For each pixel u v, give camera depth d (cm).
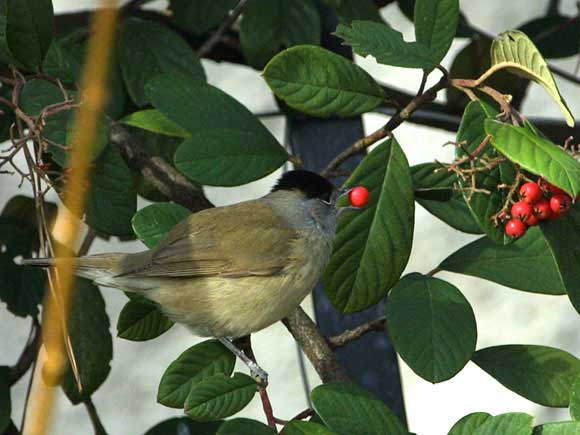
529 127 675
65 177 745
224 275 822
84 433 1375
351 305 727
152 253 822
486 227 684
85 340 842
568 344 1466
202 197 875
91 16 938
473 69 1062
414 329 688
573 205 693
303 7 933
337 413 625
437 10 710
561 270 678
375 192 729
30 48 744
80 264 832
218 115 780
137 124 824
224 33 996
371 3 928
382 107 1077
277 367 1427
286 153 780
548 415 1452
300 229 859
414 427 1456
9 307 875
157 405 1405
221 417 654
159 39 904
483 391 1473
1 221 902
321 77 730
